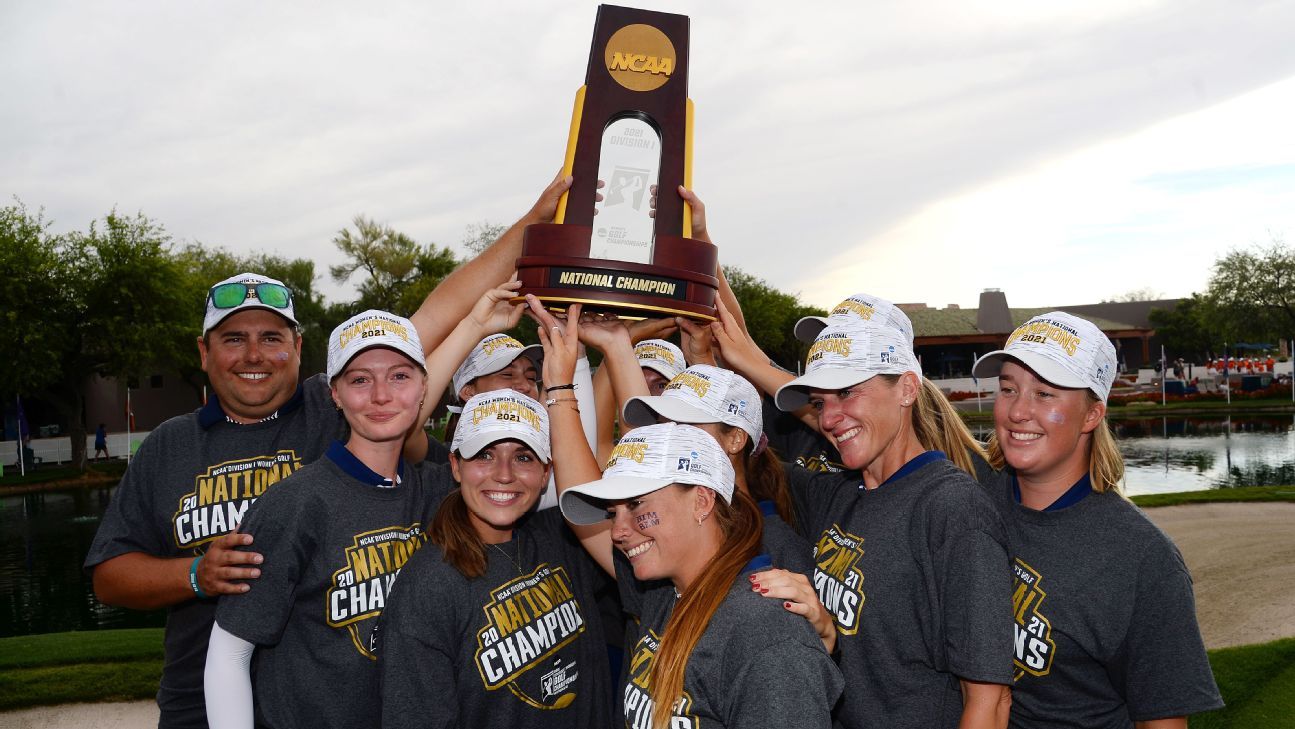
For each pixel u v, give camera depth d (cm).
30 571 1341
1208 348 6531
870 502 261
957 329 6316
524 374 418
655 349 403
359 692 276
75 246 3031
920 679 244
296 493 277
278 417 333
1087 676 250
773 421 475
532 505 286
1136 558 240
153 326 3044
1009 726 265
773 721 189
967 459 285
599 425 396
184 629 317
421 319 349
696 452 228
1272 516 1256
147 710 595
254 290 321
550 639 281
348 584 276
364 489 287
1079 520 252
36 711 594
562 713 282
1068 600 247
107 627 961
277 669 276
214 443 325
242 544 269
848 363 260
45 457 3456
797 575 219
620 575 286
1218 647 721
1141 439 2786
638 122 286
